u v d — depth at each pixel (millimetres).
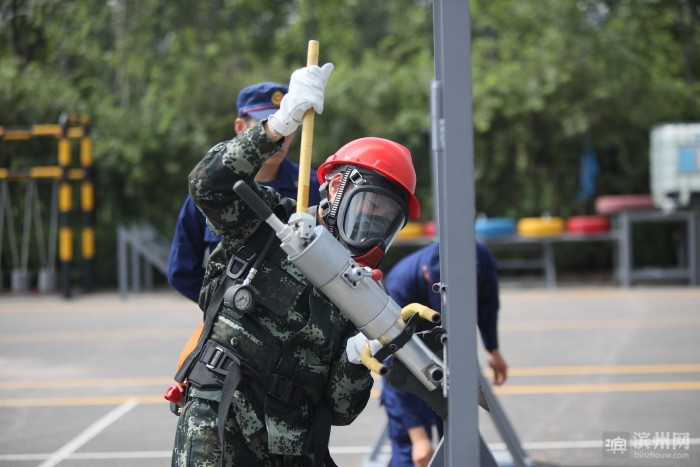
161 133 18188
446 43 2490
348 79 18766
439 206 2697
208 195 2777
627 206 16828
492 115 18219
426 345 2619
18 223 19188
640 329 11766
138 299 17094
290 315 2820
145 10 21344
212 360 2801
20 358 10672
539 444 6488
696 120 19328
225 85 19047
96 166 18141
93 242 19203
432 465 2820
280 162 4406
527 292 16766
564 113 18438
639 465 5848
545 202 19453
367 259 2791
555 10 19766
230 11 25828
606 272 19469
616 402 7734
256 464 2814
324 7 27234
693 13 23266
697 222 16953
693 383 8438
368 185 2838
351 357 2770
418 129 18344
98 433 7098
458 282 2498
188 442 2754
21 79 18969
